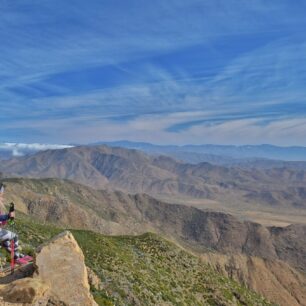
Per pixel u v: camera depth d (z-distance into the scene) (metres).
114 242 125.56
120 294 74.69
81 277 17.86
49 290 17.23
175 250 137.88
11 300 16.42
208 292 120.56
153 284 92.56
